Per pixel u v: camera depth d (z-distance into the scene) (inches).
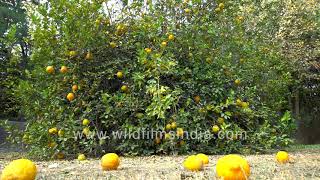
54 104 60.8
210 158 51.5
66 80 61.8
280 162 41.0
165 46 62.5
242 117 65.8
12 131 65.0
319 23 141.2
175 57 65.1
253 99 70.9
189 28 65.6
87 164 46.0
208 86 64.6
